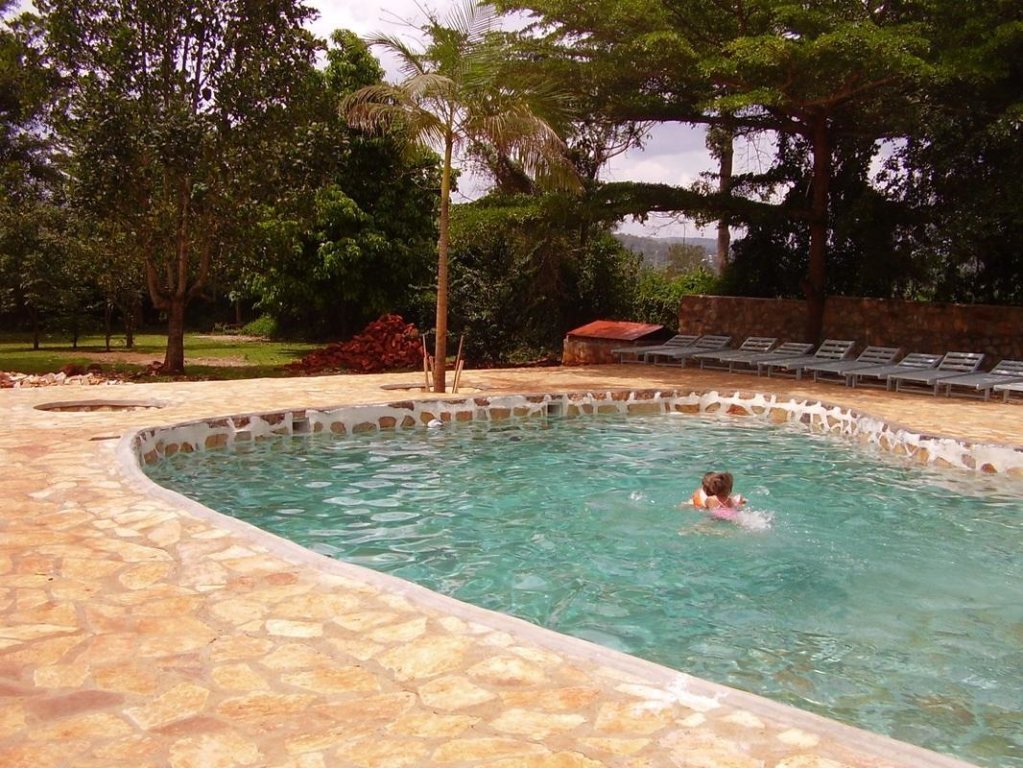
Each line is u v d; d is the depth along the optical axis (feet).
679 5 53.93
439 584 18.65
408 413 39.14
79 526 18.44
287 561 16.21
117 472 23.66
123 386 44.96
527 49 55.98
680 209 61.21
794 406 42.42
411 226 88.58
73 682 11.11
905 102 52.85
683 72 54.08
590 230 73.82
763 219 61.72
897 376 46.98
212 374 60.54
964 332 56.18
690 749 9.53
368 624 13.17
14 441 28.04
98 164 52.39
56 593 14.42
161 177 55.83
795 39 49.78
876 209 58.29
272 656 11.99
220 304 128.57
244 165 57.00
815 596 18.07
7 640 12.43
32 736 9.70
